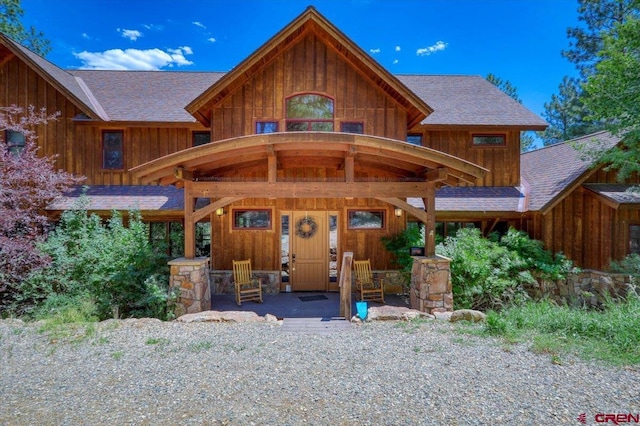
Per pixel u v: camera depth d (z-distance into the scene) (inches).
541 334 214.8
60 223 360.2
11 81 426.6
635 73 341.7
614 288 369.4
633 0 374.6
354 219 405.1
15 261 302.4
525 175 494.6
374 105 394.9
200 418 127.4
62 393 146.3
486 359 179.9
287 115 390.3
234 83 383.9
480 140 457.4
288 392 146.7
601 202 384.8
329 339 215.2
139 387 151.3
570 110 905.5
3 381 157.3
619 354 181.6
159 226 429.4
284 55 390.9
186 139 441.7
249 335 223.6
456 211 397.4
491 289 348.2
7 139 422.9
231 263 396.2
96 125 427.5
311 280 407.2
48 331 226.2
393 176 389.7
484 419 126.3
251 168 375.6
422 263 300.5
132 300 313.4
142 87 504.7
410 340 210.8
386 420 125.7
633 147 372.8
